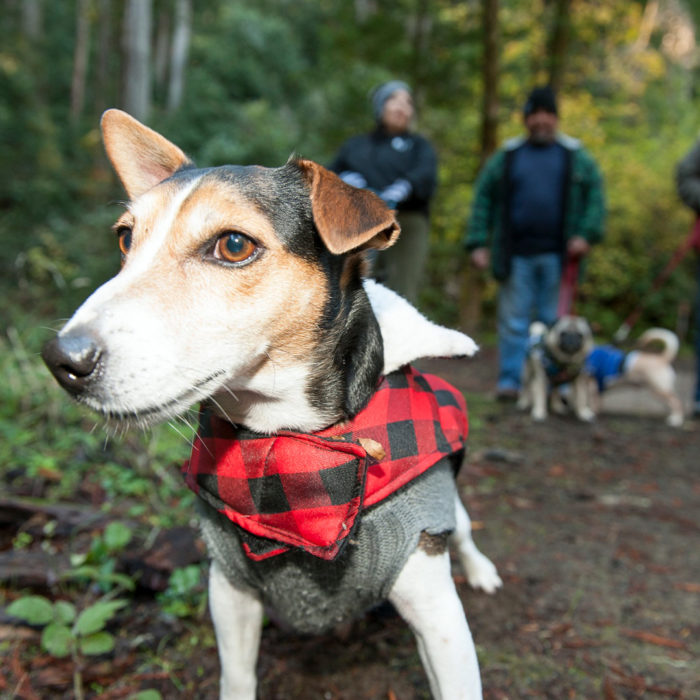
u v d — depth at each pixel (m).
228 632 1.74
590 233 5.75
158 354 1.34
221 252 1.47
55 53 28.06
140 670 2.12
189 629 2.31
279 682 2.10
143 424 1.38
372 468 1.54
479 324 11.01
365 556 1.56
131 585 2.31
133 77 18.47
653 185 12.03
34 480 3.25
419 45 11.25
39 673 2.07
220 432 1.64
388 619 2.41
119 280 1.43
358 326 1.64
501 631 2.38
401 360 1.70
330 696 2.04
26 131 16.39
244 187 1.53
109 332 1.31
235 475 1.58
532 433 5.27
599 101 14.72
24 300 6.81
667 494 3.92
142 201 1.60
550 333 5.66
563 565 2.91
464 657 1.58
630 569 2.89
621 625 2.45
